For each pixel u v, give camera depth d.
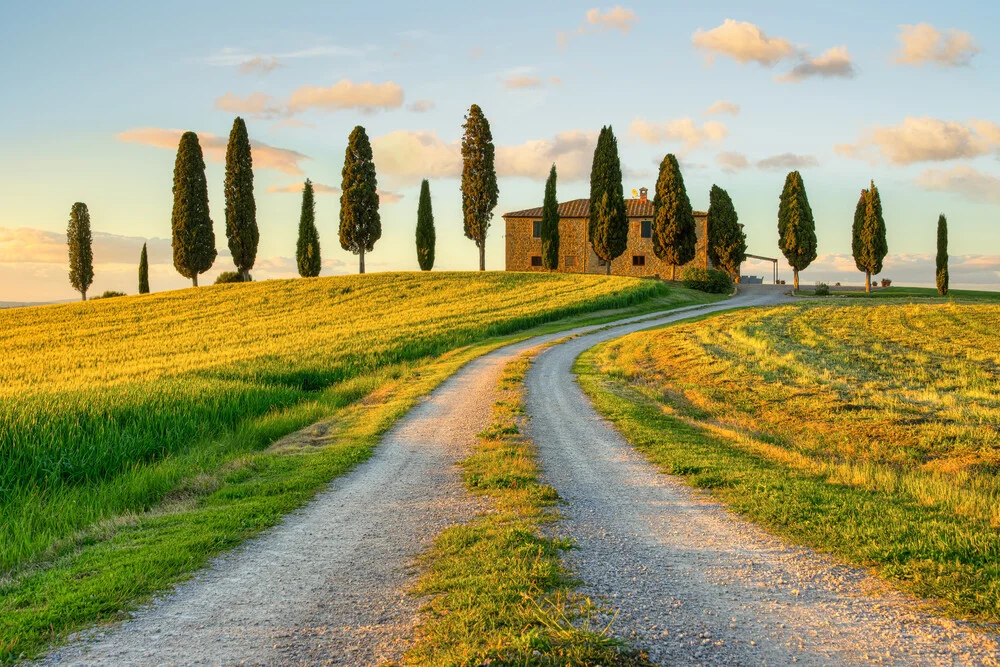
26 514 9.65
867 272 70.88
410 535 7.90
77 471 12.31
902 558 6.41
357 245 72.88
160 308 60.41
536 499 9.20
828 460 12.02
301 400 20.77
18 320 59.22
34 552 7.71
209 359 30.22
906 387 19.55
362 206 72.06
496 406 17.98
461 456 12.64
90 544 8.06
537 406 18.19
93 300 71.81
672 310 48.91
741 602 5.62
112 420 14.63
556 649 4.63
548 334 37.41
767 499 8.80
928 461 12.16
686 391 20.58
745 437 13.67
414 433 15.12
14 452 12.37
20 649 5.05
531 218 72.19
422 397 20.28
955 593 5.54
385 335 36.19
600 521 8.23
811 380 20.80
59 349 43.47
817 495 8.86
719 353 26.89
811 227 68.19
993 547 6.50
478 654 4.57
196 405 16.97
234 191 72.81
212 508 9.45
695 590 5.89
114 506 10.18
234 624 5.48
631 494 9.62
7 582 6.63
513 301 50.47
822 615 5.34
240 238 72.81
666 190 65.38
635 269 71.12
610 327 39.59
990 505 8.11
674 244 65.31
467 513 8.78
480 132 69.31
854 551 6.72
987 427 13.91
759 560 6.70
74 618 5.61
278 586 6.35
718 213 72.81
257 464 12.44
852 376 21.45
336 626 5.37
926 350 27.59
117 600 5.99
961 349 27.42
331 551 7.39
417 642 4.97
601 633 4.91
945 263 67.75
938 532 7.04
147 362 31.62
